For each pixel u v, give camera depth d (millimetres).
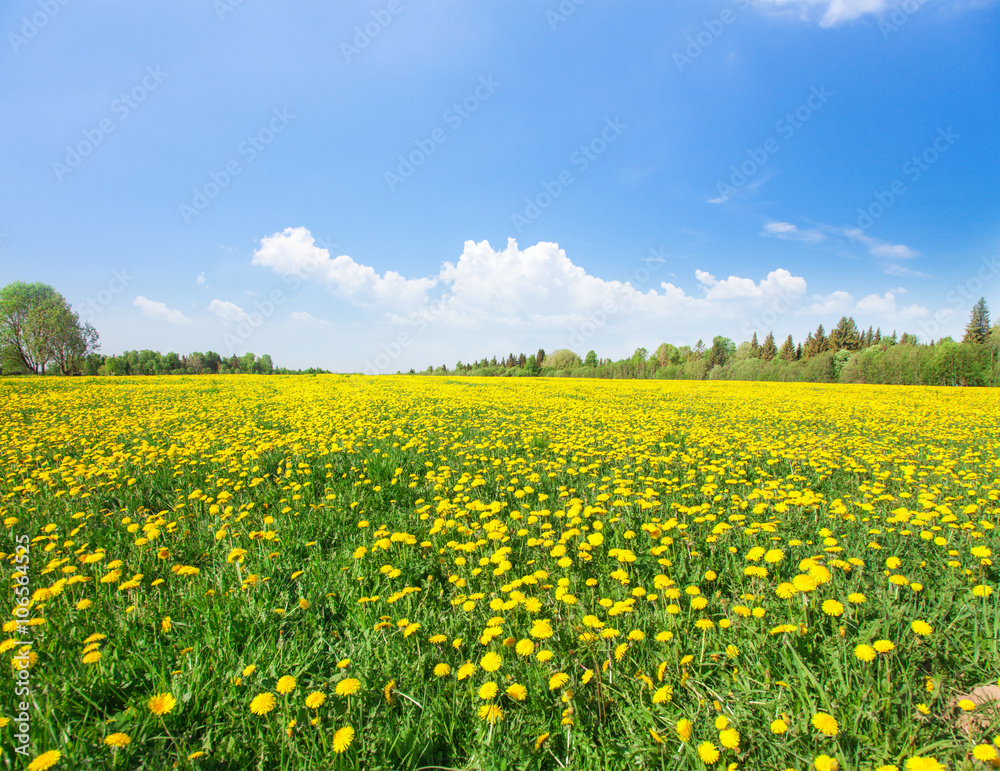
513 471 6492
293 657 2514
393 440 8984
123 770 1849
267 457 6977
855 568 3182
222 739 2035
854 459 7156
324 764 1851
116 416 11672
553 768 1911
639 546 3891
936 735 1885
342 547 4078
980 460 7184
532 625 2627
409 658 2516
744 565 3418
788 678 2193
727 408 16484
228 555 3572
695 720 2016
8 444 7711
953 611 2682
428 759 1953
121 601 3041
